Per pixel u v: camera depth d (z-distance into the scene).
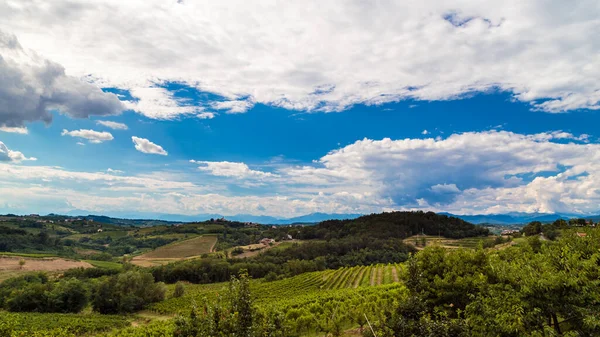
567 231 19.55
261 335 13.17
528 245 27.20
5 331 48.59
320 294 62.41
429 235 151.75
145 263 130.88
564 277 14.15
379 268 100.69
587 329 13.77
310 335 31.95
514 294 15.70
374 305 37.31
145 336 44.28
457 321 15.46
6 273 92.81
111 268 111.00
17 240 133.75
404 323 15.07
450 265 23.89
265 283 97.31
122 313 76.88
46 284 80.50
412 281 18.44
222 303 13.46
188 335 13.38
